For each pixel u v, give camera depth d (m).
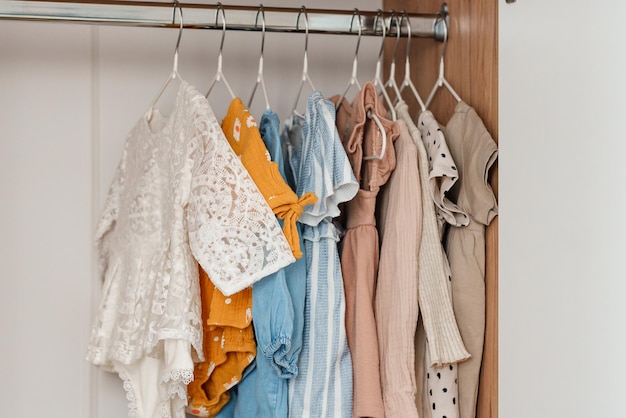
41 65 1.60
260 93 1.67
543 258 1.06
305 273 1.33
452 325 1.30
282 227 1.27
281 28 1.42
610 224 0.93
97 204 1.61
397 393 1.31
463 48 1.43
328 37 1.71
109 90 1.62
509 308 1.14
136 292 1.39
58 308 1.59
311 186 1.33
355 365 1.34
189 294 1.26
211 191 1.23
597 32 0.96
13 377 1.57
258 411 1.35
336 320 1.34
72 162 1.61
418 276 1.33
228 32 1.66
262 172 1.26
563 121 1.02
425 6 1.58
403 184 1.35
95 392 1.60
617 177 0.92
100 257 1.56
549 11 1.06
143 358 1.37
